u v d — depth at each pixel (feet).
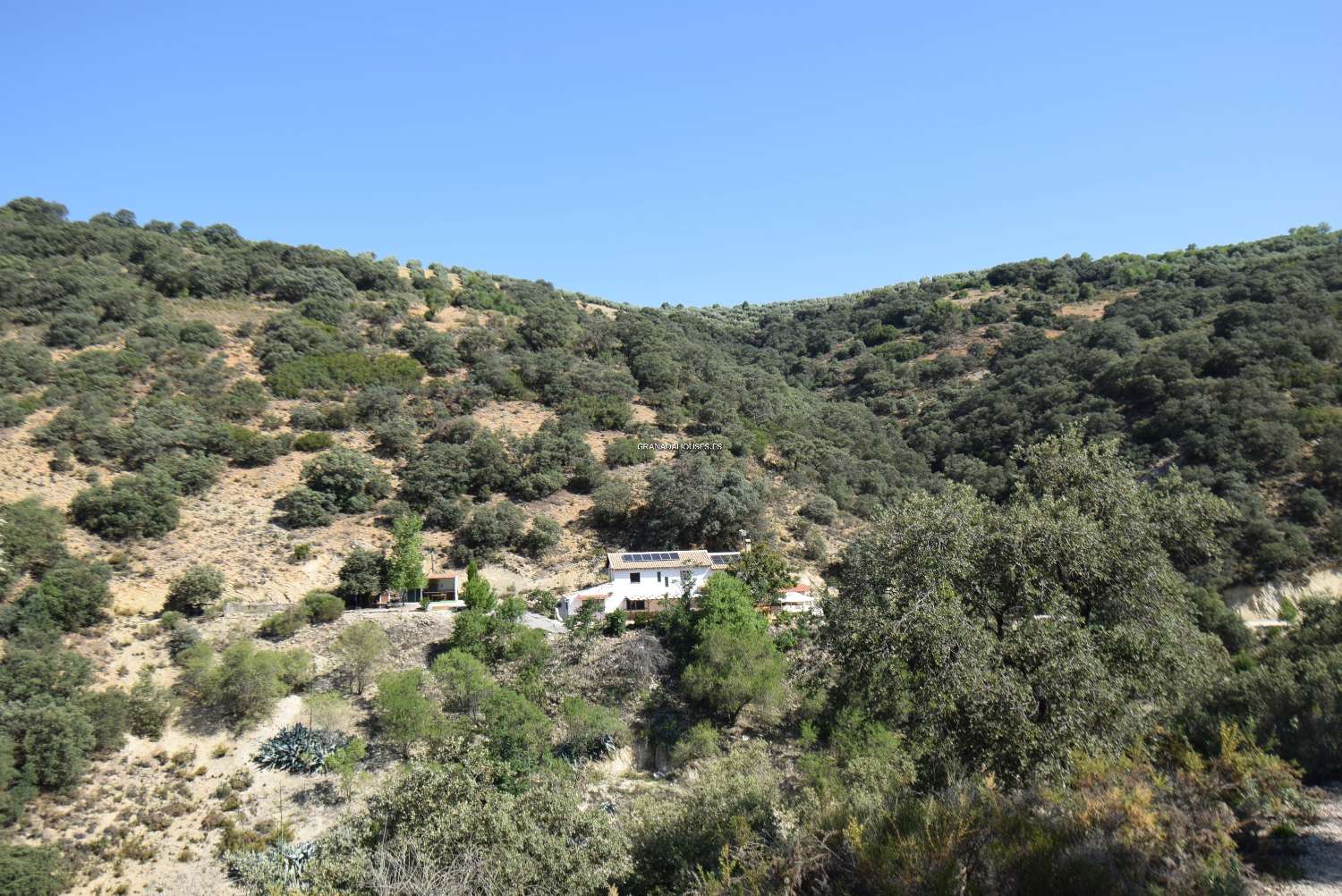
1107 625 41.39
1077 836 27.22
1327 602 84.58
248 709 98.78
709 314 499.92
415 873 37.88
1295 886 25.82
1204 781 31.22
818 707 97.40
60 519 128.67
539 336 253.24
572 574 150.82
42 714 84.69
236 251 280.31
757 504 164.55
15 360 172.04
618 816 58.23
